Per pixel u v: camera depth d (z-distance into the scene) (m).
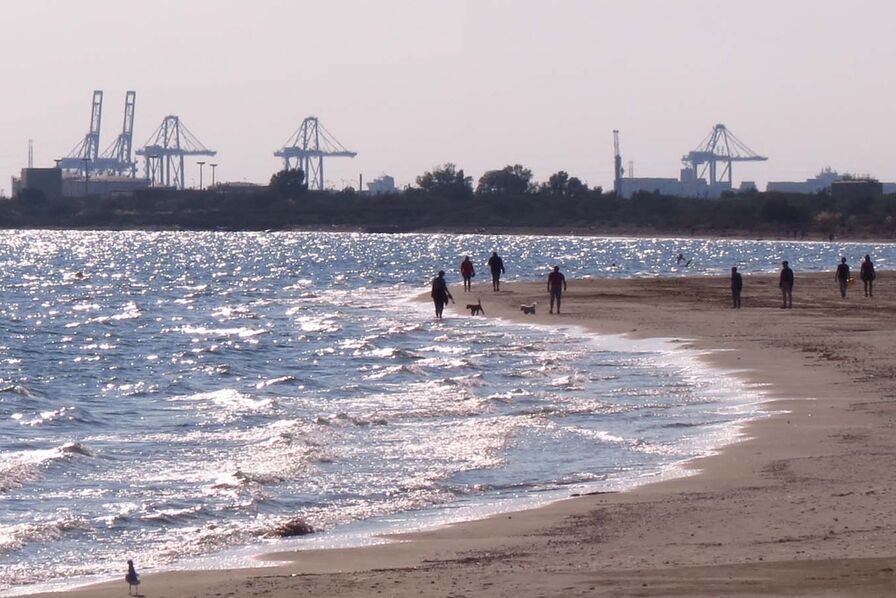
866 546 44.72
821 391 93.69
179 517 56.91
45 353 155.12
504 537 50.69
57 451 73.38
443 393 102.81
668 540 47.88
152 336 177.62
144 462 72.06
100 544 52.09
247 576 45.16
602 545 47.75
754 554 44.28
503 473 66.38
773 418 81.25
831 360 113.25
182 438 82.19
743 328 149.25
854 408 84.25
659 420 83.12
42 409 103.25
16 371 134.62
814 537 46.78
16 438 85.44
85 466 70.06
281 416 92.44
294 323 194.12
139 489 63.88
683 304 194.00
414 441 77.06
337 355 139.12
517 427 81.12
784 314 170.75
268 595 41.19
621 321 164.00
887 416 80.31
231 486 62.81
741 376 104.75
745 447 70.69
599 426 81.38
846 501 53.62
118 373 132.12
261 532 53.47
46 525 54.38
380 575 43.94
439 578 42.75
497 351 134.75
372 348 141.88
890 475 59.72
